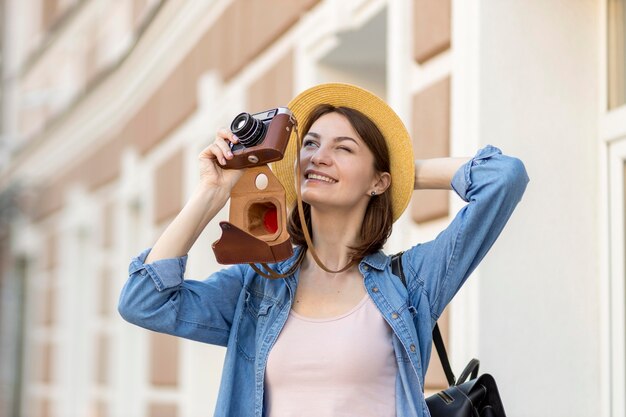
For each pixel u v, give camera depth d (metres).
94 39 14.21
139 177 11.50
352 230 3.38
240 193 3.24
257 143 3.17
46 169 16.12
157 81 10.99
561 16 4.96
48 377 15.34
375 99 3.42
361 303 3.25
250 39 8.27
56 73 16.52
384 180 3.44
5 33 19.22
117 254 12.20
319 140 3.38
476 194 3.26
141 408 11.06
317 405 3.12
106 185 12.96
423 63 5.60
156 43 10.63
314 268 3.36
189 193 9.58
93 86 12.73
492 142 4.84
